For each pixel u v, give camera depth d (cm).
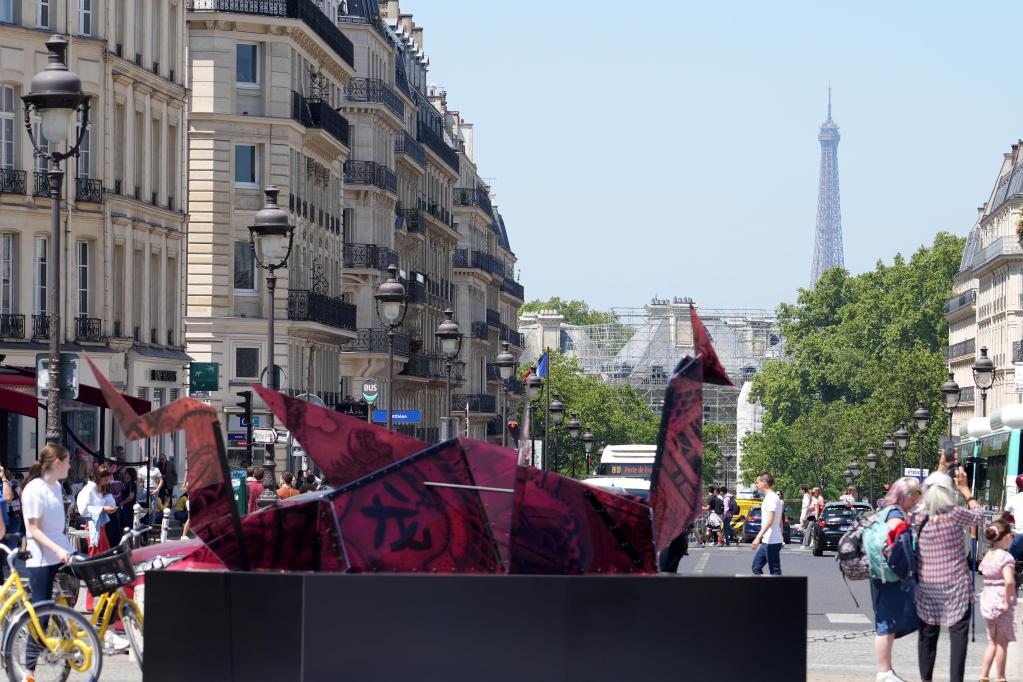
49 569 2073
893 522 2088
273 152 8244
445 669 1404
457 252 15425
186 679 1458
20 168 5947
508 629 1402
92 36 6281
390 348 5041
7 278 5900
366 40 10881
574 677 1402
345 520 1523
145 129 6806
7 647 2039
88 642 2064
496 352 17462
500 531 1535
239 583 1443
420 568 1523
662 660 1409
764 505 3588
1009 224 15325
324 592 1411
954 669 2111
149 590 1466
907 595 2097
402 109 11719
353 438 1554
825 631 3056
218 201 8081
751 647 1415
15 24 5947
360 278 10662
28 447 5647
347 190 10744
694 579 1413
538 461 9050
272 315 4312
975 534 2822
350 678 1406
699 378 1552
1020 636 2970
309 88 8906
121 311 6544
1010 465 5353
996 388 15812
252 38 8175
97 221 6288
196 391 5956
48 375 3192
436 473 1549
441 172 14275
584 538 1539
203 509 1552
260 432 4688
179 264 7219
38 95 3088
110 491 4134
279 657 1427
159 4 7006
